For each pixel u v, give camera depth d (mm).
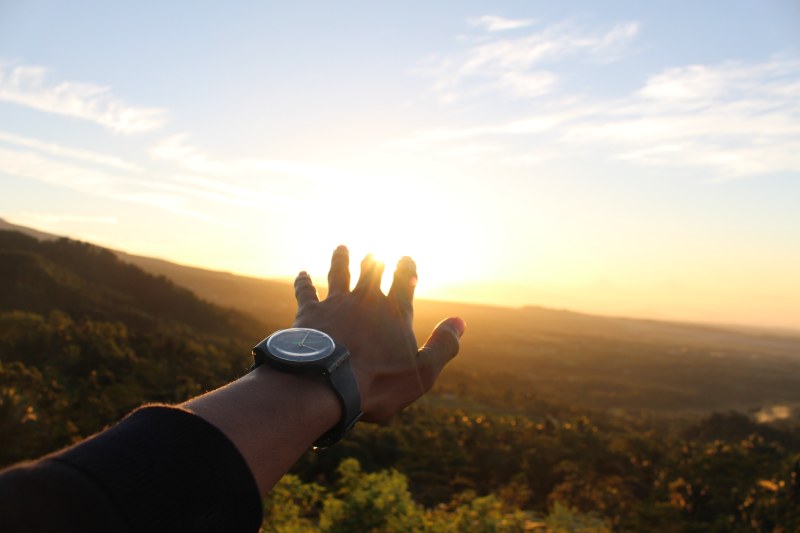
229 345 109062
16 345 64312
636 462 54281
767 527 28078
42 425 22984
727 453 43875
